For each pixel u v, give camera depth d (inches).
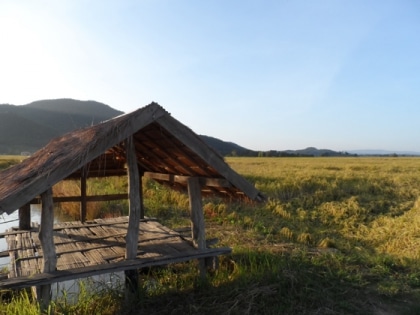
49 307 187.3
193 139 203.2
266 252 304.8
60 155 201.0
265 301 215.5
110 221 353.7
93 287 254.8
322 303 216.2
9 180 220.2
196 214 248.1
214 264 273.0
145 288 236.2
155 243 271.0
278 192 708.0
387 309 213.6
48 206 195.8
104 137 183.5
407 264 286.2
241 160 2199.8
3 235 306.0
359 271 268.2
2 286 178.5
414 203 588.4
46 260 196.7
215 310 207.0
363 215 532.7
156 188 734.5
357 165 1473.9
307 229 456.8
